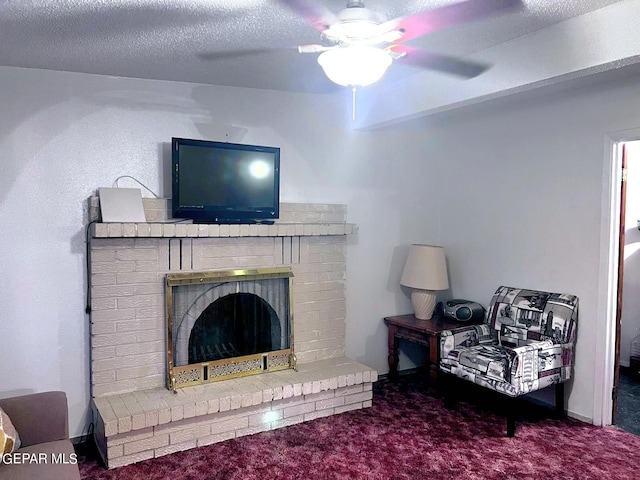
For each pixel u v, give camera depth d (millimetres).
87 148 3074
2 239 2873
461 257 4422
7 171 2869
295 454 2922
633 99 3119
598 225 3334
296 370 3615
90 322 3094
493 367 3252
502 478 2670
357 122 4008
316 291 3871
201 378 3320
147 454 2855
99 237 2936
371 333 4324
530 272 3812
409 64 3105
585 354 3430
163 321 3266
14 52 2613
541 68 2547
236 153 3391
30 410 2297
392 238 4387
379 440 3111
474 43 2723
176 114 3338
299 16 2182
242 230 3398
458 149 4402
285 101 3752
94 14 2115
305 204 3846
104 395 3102
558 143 3576
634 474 2719
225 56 2764
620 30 2219
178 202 3193
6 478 1936
